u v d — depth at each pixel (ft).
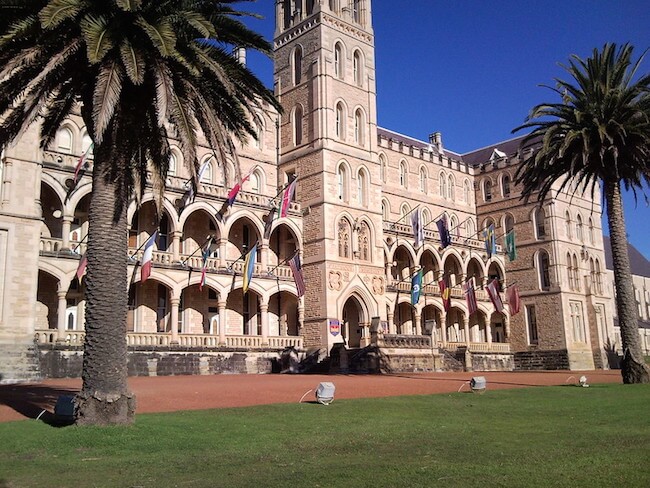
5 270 105.50
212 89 64.59
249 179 168.45
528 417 58.44
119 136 55.77
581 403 71.00
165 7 56.65
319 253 158.30
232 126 69.00
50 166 124.67
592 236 227.81
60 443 42.80
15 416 56.59
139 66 52.29
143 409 62.23
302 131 170.30
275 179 174.40
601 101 111.34
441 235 169.89
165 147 66.28
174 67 57.77
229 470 35.06
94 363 50.98
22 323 105.91
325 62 168.25
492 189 229.45
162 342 133.49
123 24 55.01
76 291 133.80
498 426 52.21
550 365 203.00
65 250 122.42
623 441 43.34
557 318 204.03
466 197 231.91
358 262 164.25
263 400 70.74
